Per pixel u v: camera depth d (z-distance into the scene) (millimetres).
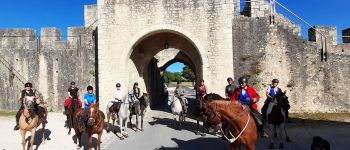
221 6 17266
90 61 20500
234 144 7398
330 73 18219
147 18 17719
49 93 20844
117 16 17906
